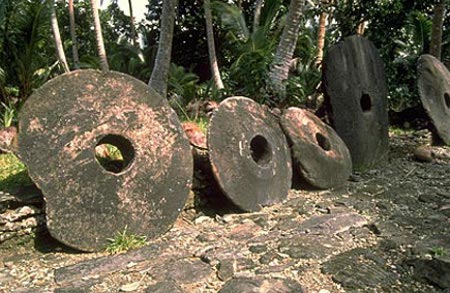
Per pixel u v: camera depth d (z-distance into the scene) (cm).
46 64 872
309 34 986
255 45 857
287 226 359
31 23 792
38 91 303
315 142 482
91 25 1432
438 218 378
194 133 436
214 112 400
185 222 372
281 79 707
